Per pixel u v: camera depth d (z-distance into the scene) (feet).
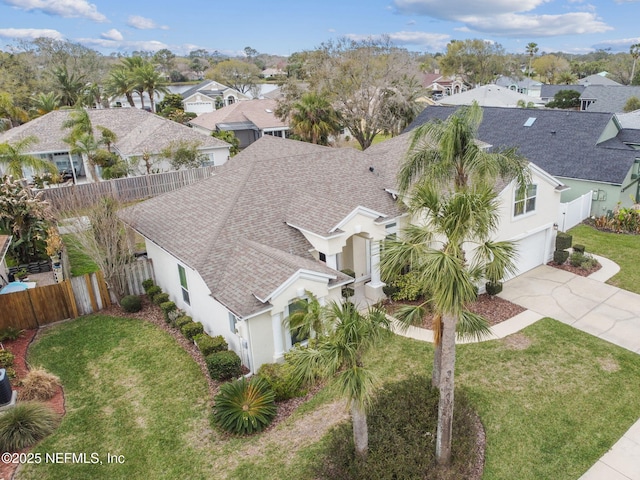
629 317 56.70
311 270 48.08
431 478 33.37
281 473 35.70
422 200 34.63
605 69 403.95
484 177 36.86
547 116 108.68
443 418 33.88
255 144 98.02
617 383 44.88
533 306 60.23
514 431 39.50
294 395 44.62
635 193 96.48
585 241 81.76
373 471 33.01
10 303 56.49
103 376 48.75
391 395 41.34
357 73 153.17
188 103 250.78
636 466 35.63
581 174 91.66
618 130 107.76
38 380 44.93
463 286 29.66
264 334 47.44
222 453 38.17
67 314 60.70
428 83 345.51
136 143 126.72
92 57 300.81
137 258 71.10
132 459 37.83
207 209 62.85
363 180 69.92
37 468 36.70
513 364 48.39
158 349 53.52
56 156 131.44
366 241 66.33
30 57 268.41
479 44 330.95
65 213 65.10
